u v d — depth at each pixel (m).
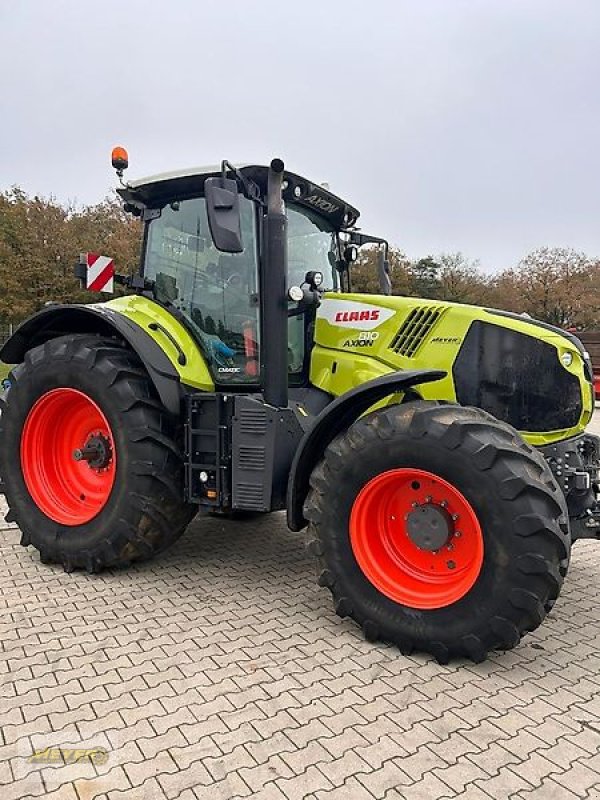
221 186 3.26
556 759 2.21
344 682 2.70
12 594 3.63
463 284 37.62
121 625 3.23
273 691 2.62
